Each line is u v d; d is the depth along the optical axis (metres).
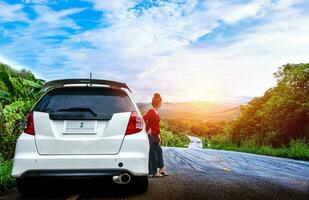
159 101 7.82
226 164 13.02
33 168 5.18
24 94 11.52
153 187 6.71
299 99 38.34
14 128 10.03
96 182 7.23
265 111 43.22
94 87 5.63
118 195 5.87
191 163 13.32
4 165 7.23
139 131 5.50
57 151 5.25
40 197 5.73
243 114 62.69
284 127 38.22
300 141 26.28
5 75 11.30
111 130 5.38
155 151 7.88
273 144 39.44
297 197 5.94
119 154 5.33
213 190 6.45
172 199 5.59
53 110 5.40
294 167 12.06
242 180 7.91
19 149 5.29
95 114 5.39
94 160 5.24
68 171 5.20
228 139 69.31
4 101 11.10
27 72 12.77
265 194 6.14
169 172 9.51
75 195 5.82
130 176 5.38
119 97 5.63
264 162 14.44
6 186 6.61
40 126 5.33
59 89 5.60
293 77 39.69
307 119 36.78
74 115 5.36
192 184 7.15
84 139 5.30
